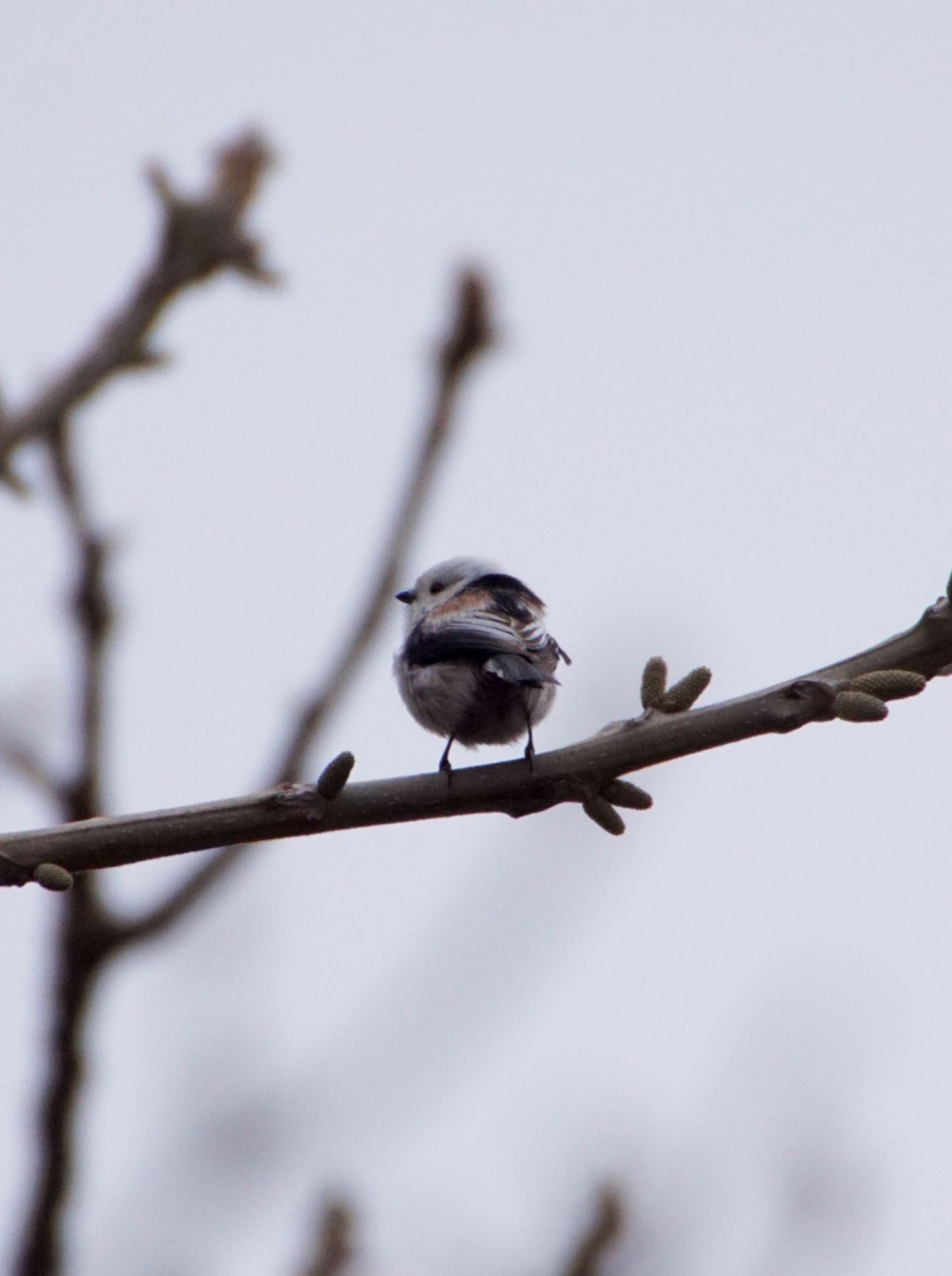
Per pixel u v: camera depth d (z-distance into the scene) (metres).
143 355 10.30
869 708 7.96
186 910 10.33
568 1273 9.21
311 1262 9.27
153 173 10.27
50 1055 10.52
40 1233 10.33
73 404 10.33
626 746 8.31
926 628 8.20
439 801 8.30
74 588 10.91
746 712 8.24
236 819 8.14
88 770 10.80
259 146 10.68
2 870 7.86
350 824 8.26
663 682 8.46
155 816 8.09
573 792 8.30
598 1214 9.31
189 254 10.36
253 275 10.47
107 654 10.95
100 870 8.12
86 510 10.90
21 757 10.76
